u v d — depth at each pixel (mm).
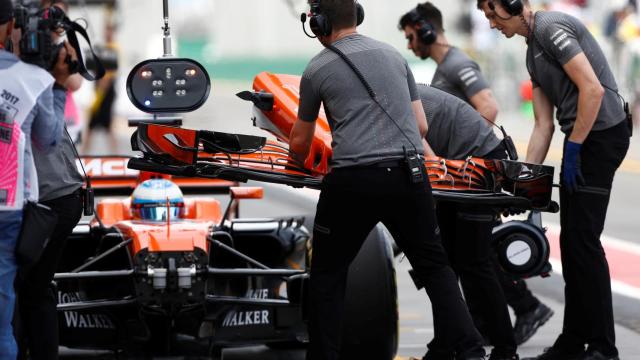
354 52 15984
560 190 18500
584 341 18484
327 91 15875
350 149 15703
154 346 18250
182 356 18438
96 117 49719
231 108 107875
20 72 14648
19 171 14500
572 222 18297
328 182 15875
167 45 17109
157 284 17125
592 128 18219
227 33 149125
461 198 16469
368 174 15633
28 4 17078
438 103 18734
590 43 18219
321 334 16141
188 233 17734
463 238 18203
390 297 17484
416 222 15922
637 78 65875
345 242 16047
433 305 16109
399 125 15836
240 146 15961
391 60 16156
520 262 18844
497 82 77938
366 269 17453
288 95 17516
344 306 17312
